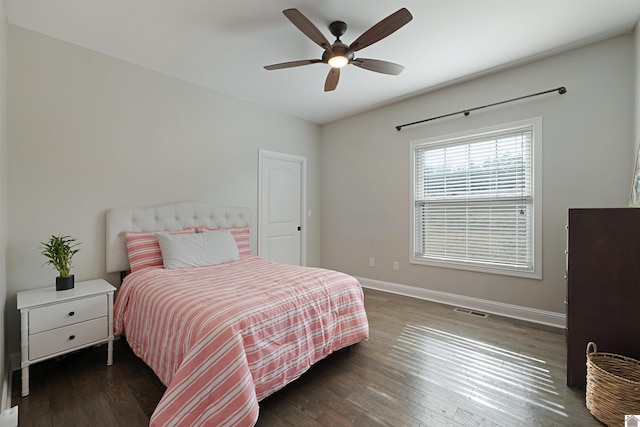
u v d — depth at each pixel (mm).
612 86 2453
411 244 3754
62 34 2309
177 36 2354
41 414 1602
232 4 1990
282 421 1546
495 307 3109
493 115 3064
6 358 2004
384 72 2371
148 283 2125
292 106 3965
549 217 2768
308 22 1783
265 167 4027
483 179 3191
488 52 2625
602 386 1521
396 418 1564
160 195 2955
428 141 3559
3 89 1908
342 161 4516
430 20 2158
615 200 2467
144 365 2121
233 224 3480
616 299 1718
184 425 1277
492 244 3143
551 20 2180
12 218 2148
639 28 2166
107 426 1519
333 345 2059
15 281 2148
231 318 1506
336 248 4613
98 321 2078
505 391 1791
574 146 2633
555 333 2596
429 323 2854
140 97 2820
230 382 1351
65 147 2395
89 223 2512
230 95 3559
